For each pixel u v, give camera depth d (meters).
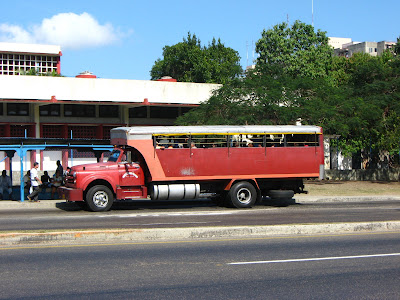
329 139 34.12
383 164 36.19
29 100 30.77
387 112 33.72
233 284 7.64
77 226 13.75
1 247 10.47
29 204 20.55
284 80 30.22
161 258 9.44
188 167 19.27
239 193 19.67
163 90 34.62
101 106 35.28
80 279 7.88
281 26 49.72
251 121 27.42
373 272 8.45
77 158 32.34
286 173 20.16
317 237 11.91
